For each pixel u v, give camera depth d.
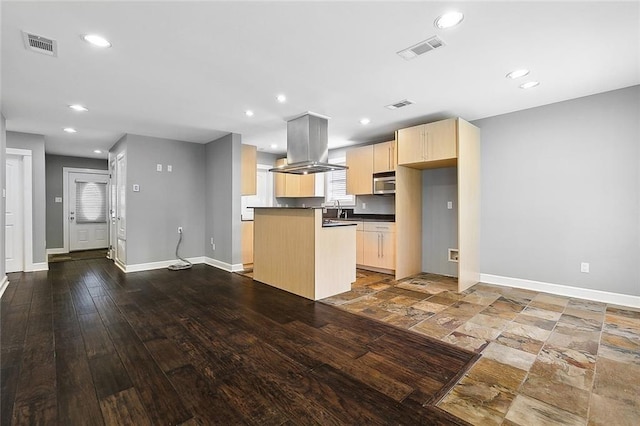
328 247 3.79
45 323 2.90
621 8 1.95
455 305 3.42
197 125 4.70
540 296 3.71
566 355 2.27
